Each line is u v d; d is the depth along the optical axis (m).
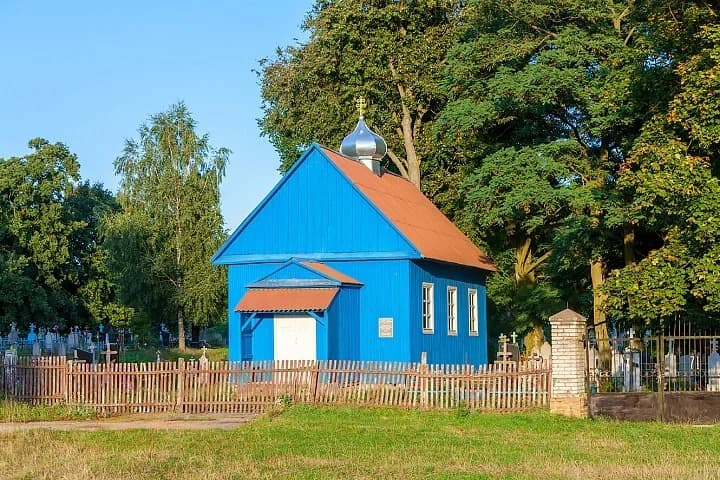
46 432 25.14
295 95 53.69
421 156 52.09
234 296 39.34
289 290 36.50
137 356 65.81
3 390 31.67
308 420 27.34
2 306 74.44
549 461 20.00
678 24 31.80
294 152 54.19
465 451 21.55
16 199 78.31
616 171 41.09
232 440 23.42
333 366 30.20
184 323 84.19
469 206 42.00
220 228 74.62
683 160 28.50
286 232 39.03
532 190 38.34
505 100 39.69
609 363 38.50
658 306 29.28
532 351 44.91
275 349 36.97
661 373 27.31
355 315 37.44
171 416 29.81
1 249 78.31
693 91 28.73
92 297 82.62
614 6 40.91
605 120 37.31
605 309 31.42
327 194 38.62
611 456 20.72
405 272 37.25
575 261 43.69
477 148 44.84
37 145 80.44
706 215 28.09
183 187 74.06
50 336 67.12
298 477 18.12
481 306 46.22
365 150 44.59
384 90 51.56
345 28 50.38
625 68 35.06
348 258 37.94
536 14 40.34
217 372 30.55
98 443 23.31
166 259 73.75
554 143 39.41
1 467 19.72
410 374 29.36
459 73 41.72
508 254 53.75
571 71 37.91
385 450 21.77
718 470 18.66
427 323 39.25
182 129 75.25
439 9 51.56
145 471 19.06
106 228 75.62
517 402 28.34
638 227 40.47
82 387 31.09
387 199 40.72
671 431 24.73
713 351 30.34
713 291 27.94
